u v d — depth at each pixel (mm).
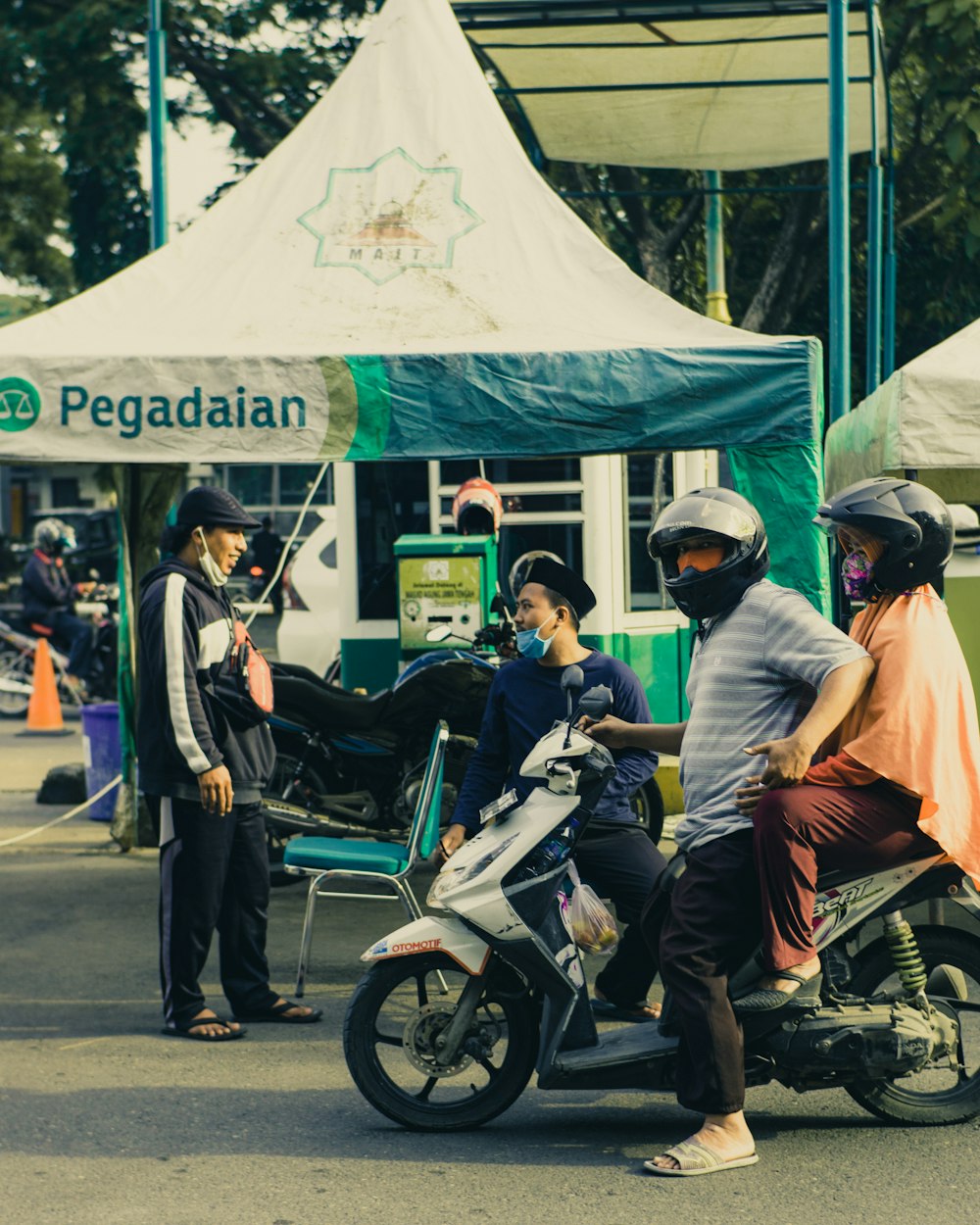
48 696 20250
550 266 9062
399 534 12570
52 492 56562
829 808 5477
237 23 23906
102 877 10977
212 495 7367
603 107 14969
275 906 10312
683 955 5500
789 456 7945
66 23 23297
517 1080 6051
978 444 7508
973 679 10039
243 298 8906
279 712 10578
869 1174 5574
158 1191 5496
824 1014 5680
